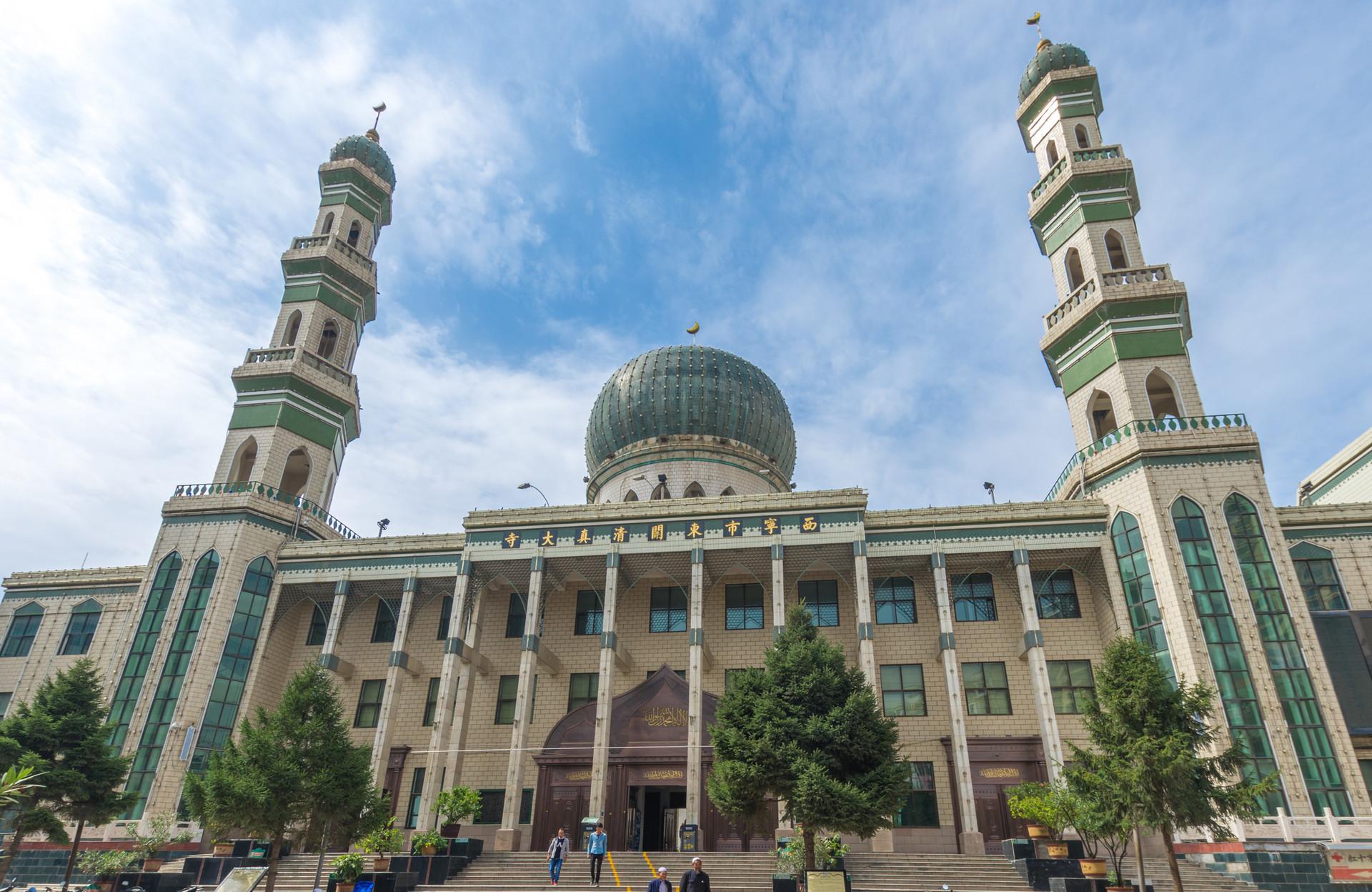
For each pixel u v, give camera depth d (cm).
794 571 4150
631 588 4388
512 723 4188
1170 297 4166
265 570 4362
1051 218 4781
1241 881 2783
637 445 5222
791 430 5603
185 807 3669
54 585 5041
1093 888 2520
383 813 2659
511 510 4200
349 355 5328
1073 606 4059
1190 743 2250
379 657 4453
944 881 2844
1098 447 3997
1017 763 3731
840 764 2606
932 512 3997
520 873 3080
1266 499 3594
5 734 2914
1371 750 3341
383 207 5756
